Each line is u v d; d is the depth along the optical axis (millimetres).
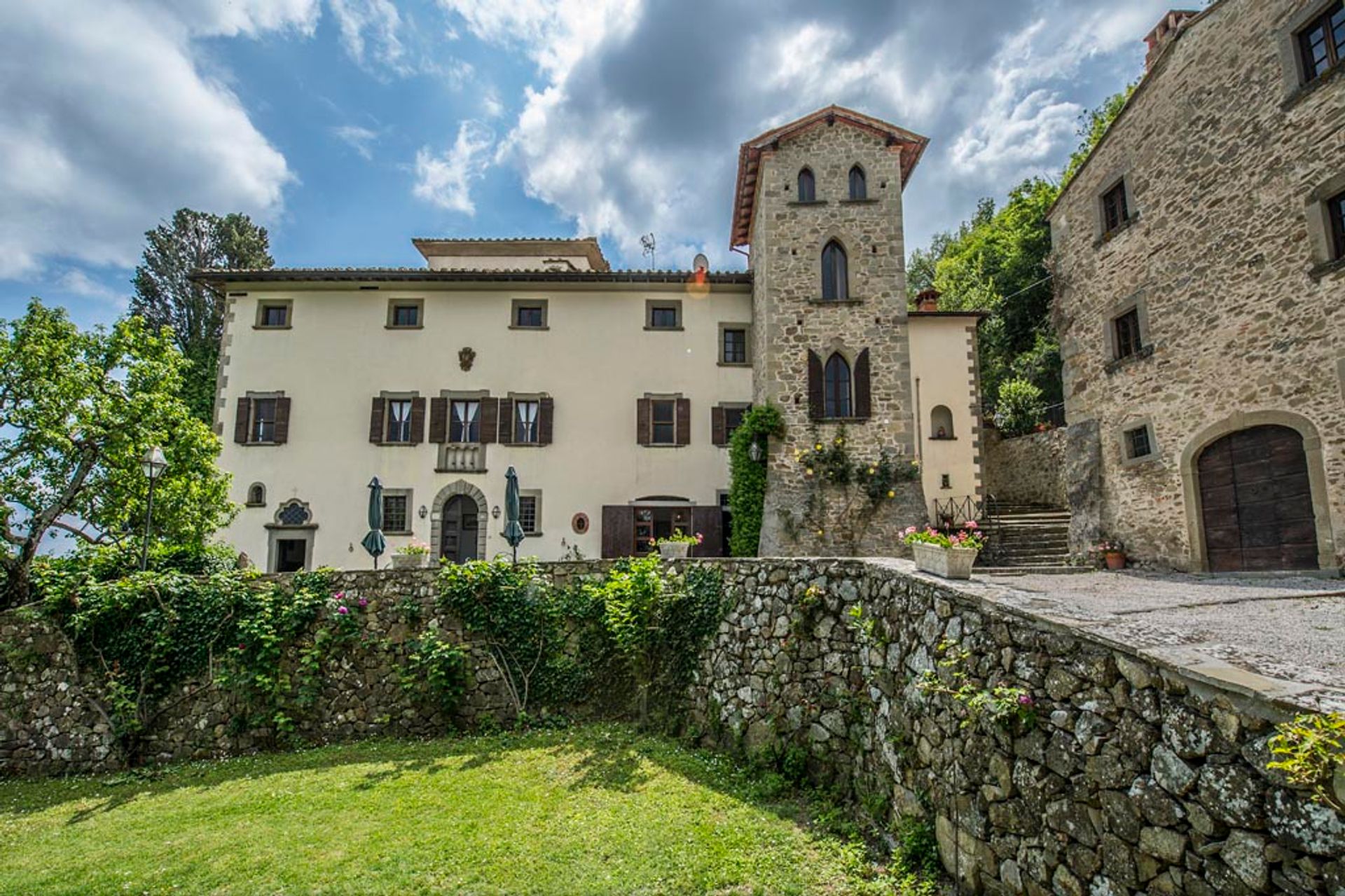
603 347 18125
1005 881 3762
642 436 17656
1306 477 8469
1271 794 2369
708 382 17984
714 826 5566
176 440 11781
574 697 9547
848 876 4625
